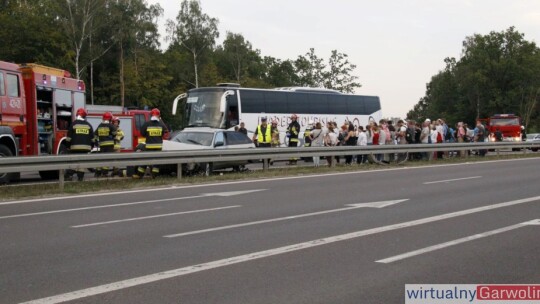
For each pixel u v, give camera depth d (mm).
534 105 94500
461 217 10836
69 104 20156
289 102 32781
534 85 93250
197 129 21172
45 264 7207
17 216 10898
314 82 88000
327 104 35094
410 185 16562
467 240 8711
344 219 10594
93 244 8398
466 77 96000
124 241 8617
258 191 15023
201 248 8133
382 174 20406
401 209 11844
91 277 6586
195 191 15023
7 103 16891
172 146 19688
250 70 92500
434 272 6879
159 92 70750
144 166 17703
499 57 94812
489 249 8109
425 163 26094
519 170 22172
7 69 16938
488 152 37750
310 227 9773
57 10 58125
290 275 6699
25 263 7262
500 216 10969
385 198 13617
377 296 5941
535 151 42219
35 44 59938
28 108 18281
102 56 65875
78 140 17078
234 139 21000
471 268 7070
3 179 16141
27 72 18328
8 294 5918
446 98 113938
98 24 59688
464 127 34562
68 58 59375
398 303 5738
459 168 23375
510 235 9117
